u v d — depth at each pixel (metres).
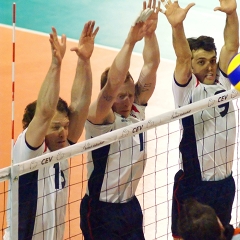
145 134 14.30
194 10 31.06
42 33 27.77
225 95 13.68
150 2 14.65
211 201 15.02
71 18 29.44
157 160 19.28
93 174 13.97
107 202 13.99
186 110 13.29
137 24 13.95
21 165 11.41
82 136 20.30
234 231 11.13
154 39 14.57
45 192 12.73
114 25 29.02
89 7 30.81
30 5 30.45
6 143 19.80
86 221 13.98
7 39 26.94
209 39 15.09
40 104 12.56
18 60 25.16
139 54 26.28
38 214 12.66
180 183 15.05
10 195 11.48
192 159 14.95
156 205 16.20
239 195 17.39
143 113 14.93
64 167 13.09
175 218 15.02
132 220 14.19
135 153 14.08
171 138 20.47
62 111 13.25
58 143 13.22
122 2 31.53
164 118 13.06
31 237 12.66
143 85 14.79
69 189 16.20
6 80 23.56
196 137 14.88
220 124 14.95
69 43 26.97
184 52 14.50
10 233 11.65
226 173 15.24
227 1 15.12
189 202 11.09
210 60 14.95
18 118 21.22
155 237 15.82
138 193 17.75
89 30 13.81
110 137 12.45
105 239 13.98
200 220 10.61
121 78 13.71
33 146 12.59
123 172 13.94
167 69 25.17
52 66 12.91
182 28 14.53
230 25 15.23
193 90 14.86
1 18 28.94
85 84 13.70
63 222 13.22
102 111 13.67
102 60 25.47
